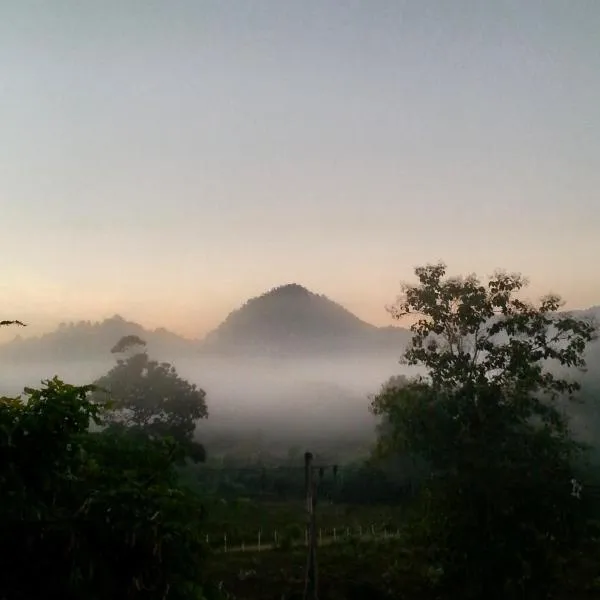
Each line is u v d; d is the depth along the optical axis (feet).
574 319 75.20
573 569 89.20
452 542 70.85
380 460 83.76
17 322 23.73
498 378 74.69
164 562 20.47
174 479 25.49
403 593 84.84
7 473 19.70
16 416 20.70
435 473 75.00
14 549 19.31
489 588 69.51
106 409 23.27
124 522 19.86
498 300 74.38
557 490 69.51
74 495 21.48
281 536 115.65
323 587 88.58
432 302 75.87
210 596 22.99
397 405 77.25
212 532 111.14
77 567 19.19
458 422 73.92
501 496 68.08
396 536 115.65
